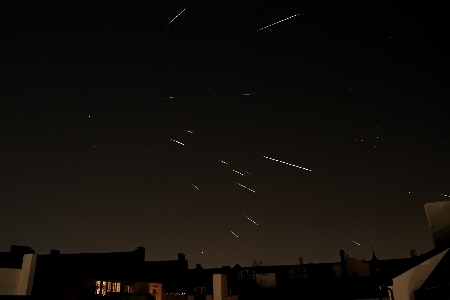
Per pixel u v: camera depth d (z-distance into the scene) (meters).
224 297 11.80
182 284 38.28
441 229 8.71
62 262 26.98
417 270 8.06
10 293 10.26
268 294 20.78
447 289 5.82
